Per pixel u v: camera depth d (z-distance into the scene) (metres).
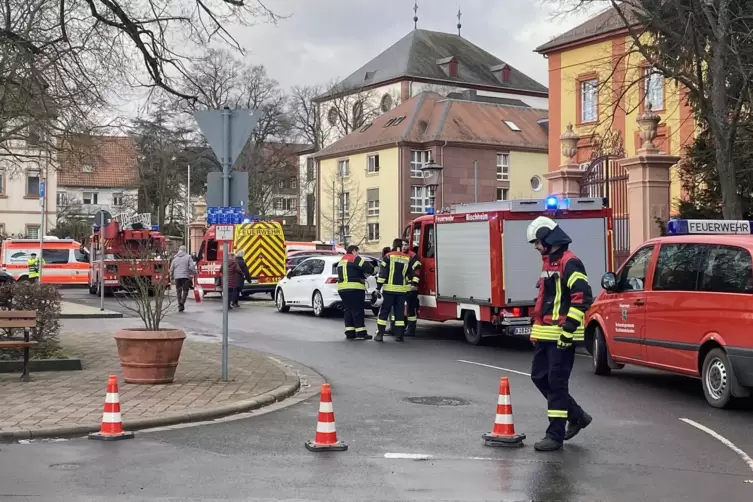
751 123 19.28
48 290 13.20
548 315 8.15
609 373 13.45
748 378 10.09
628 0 20.14
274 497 6.30
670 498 6.42
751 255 10.38
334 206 67.88
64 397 10.21
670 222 12.16
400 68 85.62
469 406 10.46
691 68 18.98
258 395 10.64
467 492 6.52
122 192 72.69
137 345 11.23
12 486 6.52
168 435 8.59
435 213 19.17
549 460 7.64
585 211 16.80
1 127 16.25
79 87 15.99
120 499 6.19
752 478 7.09
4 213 64.81
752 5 18.34
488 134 64.06
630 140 35.31
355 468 7.25
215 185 11.80
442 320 18.67
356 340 18.20
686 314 11.20
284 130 65.75
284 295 25.67
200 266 34.72
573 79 34.69
